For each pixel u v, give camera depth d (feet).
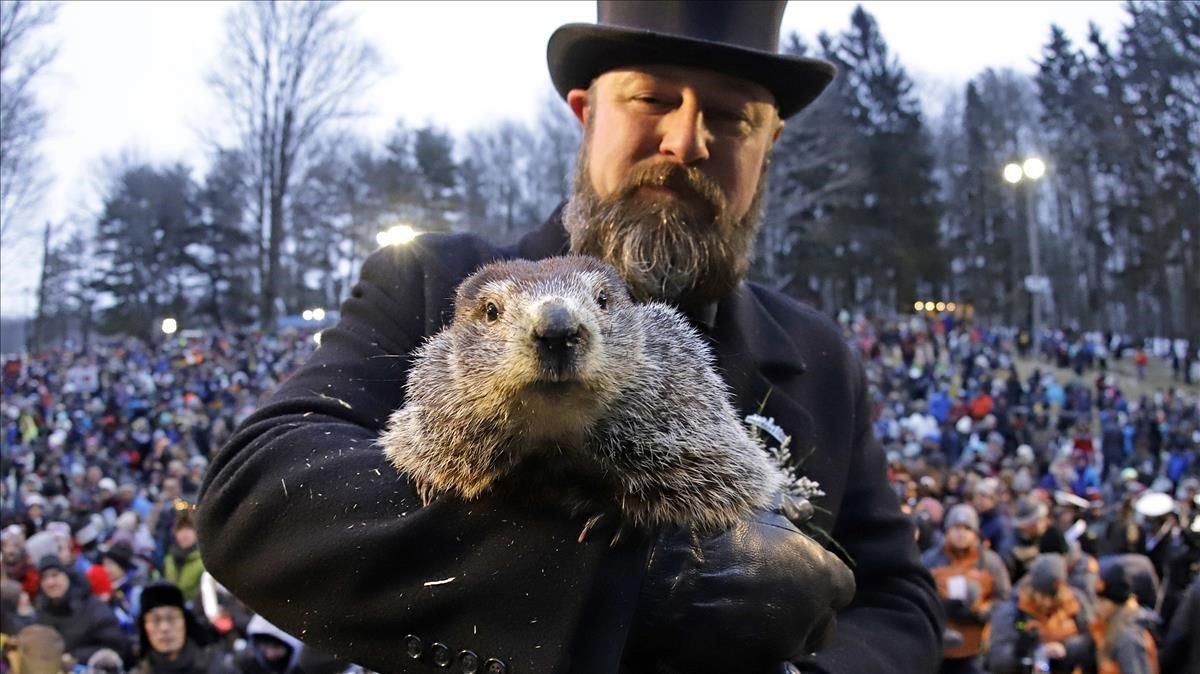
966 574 27.17
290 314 260.42
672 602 6.54
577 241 9.27
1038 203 272.31
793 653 6.76
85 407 112.78
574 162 10.13
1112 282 248.11
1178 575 34.58
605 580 6.17
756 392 9.26
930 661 9.04
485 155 284.20
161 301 260.42
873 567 9.69
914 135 222.07
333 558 6.36
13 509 50.47
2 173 130.00
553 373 6.24
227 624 25.38
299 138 192.13
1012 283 256.52
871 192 218.38
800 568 6.85
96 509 52.06
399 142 254.68
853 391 10.41
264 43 187.93
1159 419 101.76
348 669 9.76
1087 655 24.59
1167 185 202.18
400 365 8.54
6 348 299.79
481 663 6.03
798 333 10.40
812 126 198.29
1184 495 48.57
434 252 9.36
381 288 9.04
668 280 8.64
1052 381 126.62
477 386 6.39
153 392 128.16
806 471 9.27
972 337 174.40
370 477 6.81
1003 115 278.67
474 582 6.13
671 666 6.58
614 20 9.43
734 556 6.74
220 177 248.52
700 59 8.45
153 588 23.95
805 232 203.10
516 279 7.42
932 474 48.24
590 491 6.58
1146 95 205.26
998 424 88.43
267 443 7.17
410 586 6.24
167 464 70.28
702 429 6.90
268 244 201.67
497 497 6.49
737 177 8.93
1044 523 34.40
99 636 28.32
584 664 5.98
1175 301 233.35
